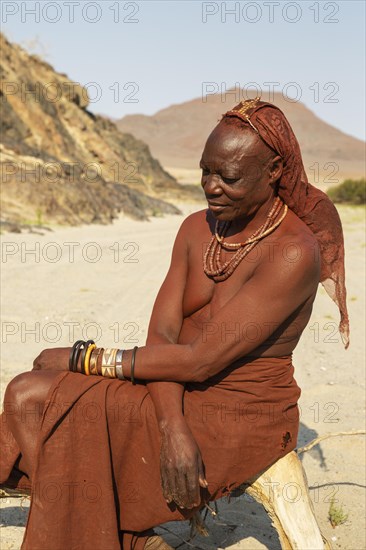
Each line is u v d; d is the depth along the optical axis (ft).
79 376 16.06
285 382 16.25
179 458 15.17
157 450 15.67
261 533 20.83
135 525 16.11
